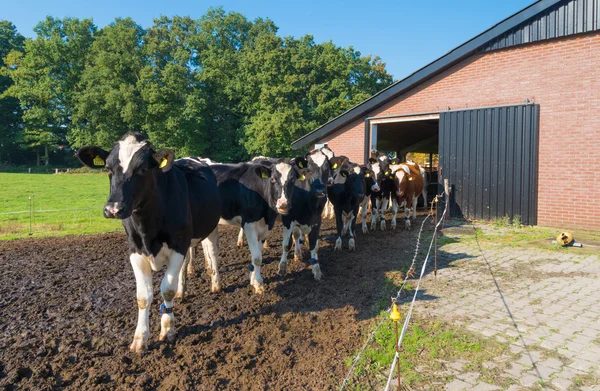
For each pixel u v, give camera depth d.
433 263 7.80
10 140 58.00
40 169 54.75
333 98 40.50
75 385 3.66
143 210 4.01
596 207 10.31
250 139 42.53
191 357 4.14
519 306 5.52
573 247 8.86
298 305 5.64
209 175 5.77
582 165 10.49
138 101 43.12
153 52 47.66
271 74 42.88
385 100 14.59
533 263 7.67
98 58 45.12
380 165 11.02
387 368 3.94
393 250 9.01
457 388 3.58
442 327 4.86
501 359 4.09
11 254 8.56
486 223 12.09
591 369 3.88
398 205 11.89
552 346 4.36
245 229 6.26
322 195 6.57
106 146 43.44
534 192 11.25
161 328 4.50
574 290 6.14
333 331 4.79
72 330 4.83
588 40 10.28
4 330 4.83
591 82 10.27
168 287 4.38
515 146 11.55
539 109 11.15
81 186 27.97
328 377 3.77
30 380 3.71
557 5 10.59
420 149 24.86
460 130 12.71
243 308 5.51
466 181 12.60
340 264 7.85
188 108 43.59
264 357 4.17
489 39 11.74
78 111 45.03
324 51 44.44
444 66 12.88
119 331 4.82
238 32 57.53
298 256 8.02
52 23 51.38
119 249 9.09
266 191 6.24
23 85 51.34
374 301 5.80
